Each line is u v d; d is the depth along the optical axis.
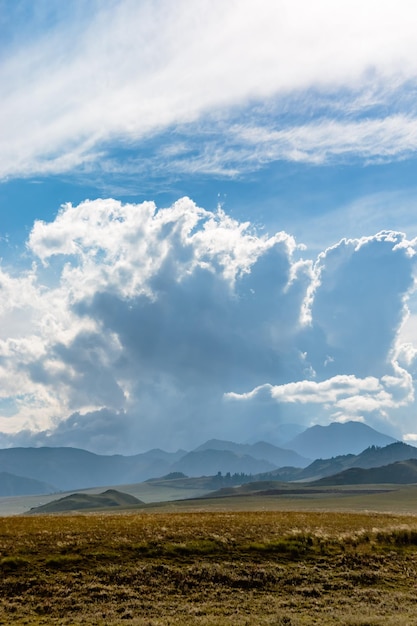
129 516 61.44
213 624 28.34
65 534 43.50
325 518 61.91
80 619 29.08
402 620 29.42
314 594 35.44
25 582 33.69
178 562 39.47
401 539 49.19
